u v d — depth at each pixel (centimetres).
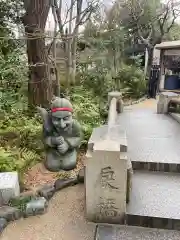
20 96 657
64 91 823
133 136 533
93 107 730
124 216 292
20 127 527
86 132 539
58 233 287
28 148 476
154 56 1323
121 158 267
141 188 349
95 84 975
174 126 618
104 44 1047
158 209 302
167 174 388
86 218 307
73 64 932
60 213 322
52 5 737
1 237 282
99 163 272
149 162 394
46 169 441
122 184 276
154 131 570
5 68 629
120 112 776
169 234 279
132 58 1280
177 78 1141
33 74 655
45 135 425
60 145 416
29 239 278
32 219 312
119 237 274
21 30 658
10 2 720
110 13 1135
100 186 282
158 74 1090
